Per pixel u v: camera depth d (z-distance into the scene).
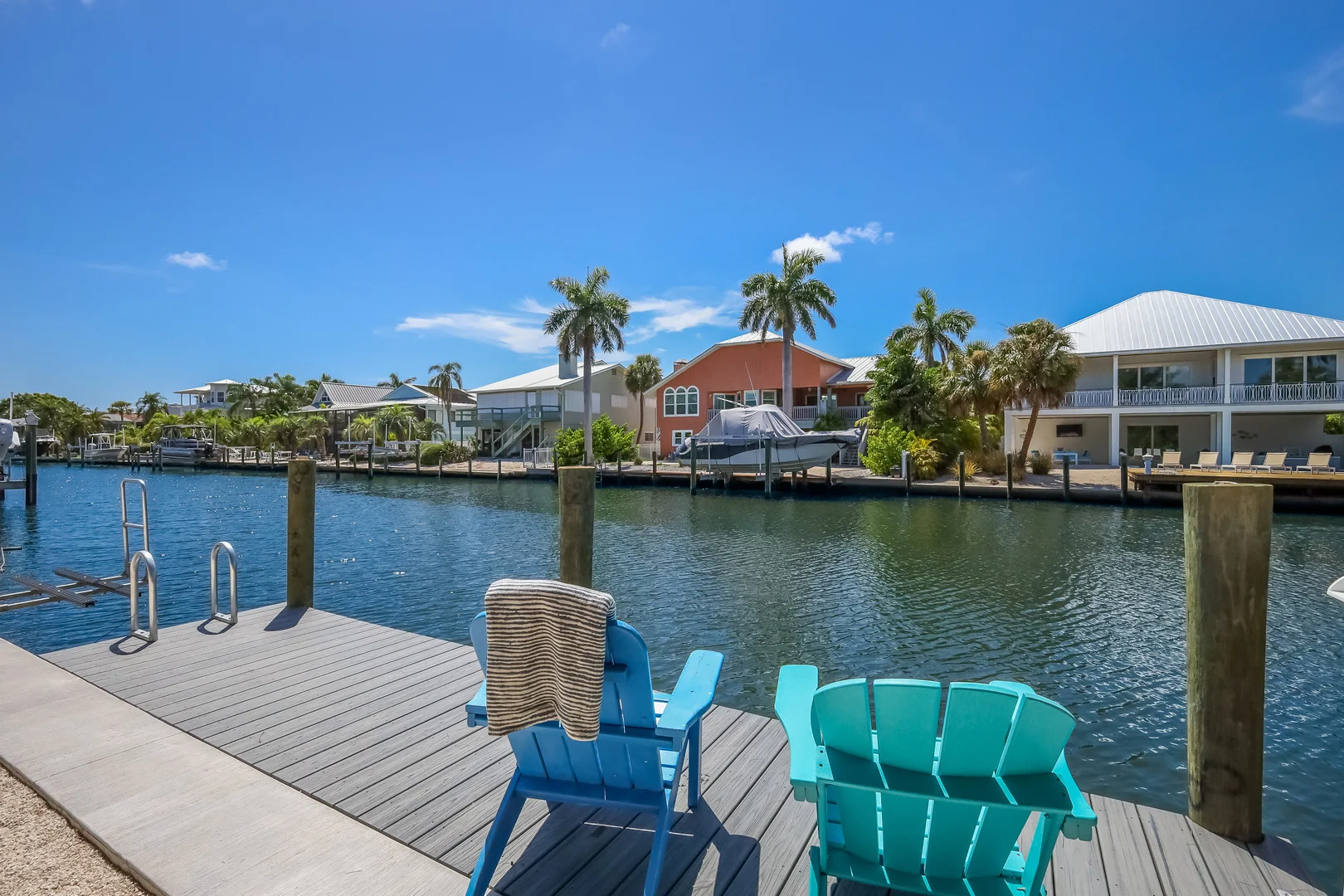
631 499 26.75
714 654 2.96
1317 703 6.58
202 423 62.91
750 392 40.56
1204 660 2.85
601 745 2.30
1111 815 3.01
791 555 14.63
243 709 4.24
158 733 3.87
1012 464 24.78
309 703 4.35
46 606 10.72
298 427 56.38
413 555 15.57
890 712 1.86
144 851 2.71
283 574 13.38
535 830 2.87
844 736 1.95
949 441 29.88
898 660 8.03
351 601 11.30
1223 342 27.00
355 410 56.84
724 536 17.38
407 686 4.65
